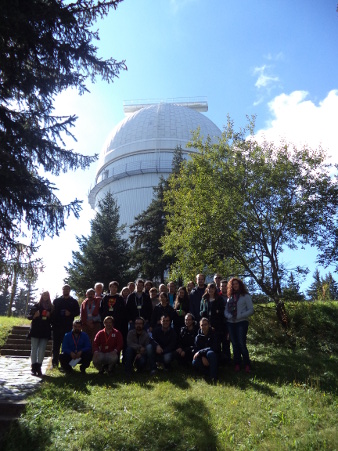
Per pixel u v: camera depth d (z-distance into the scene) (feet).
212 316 30.40
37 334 28.96
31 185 27.99
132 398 22.25
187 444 17.08
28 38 26.55
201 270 42.98
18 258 30.73
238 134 45.29
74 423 18.67
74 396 22.31
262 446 16.79
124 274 90.12
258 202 41.37
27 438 17.72
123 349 32.65
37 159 30.50
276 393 23.18
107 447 16.76
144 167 148.56
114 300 32.94
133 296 33.14
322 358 31.22
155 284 91.15
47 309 29.81
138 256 90.94
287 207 40.22
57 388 23.72
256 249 41.60
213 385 25.16
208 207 42.55
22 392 23.02
